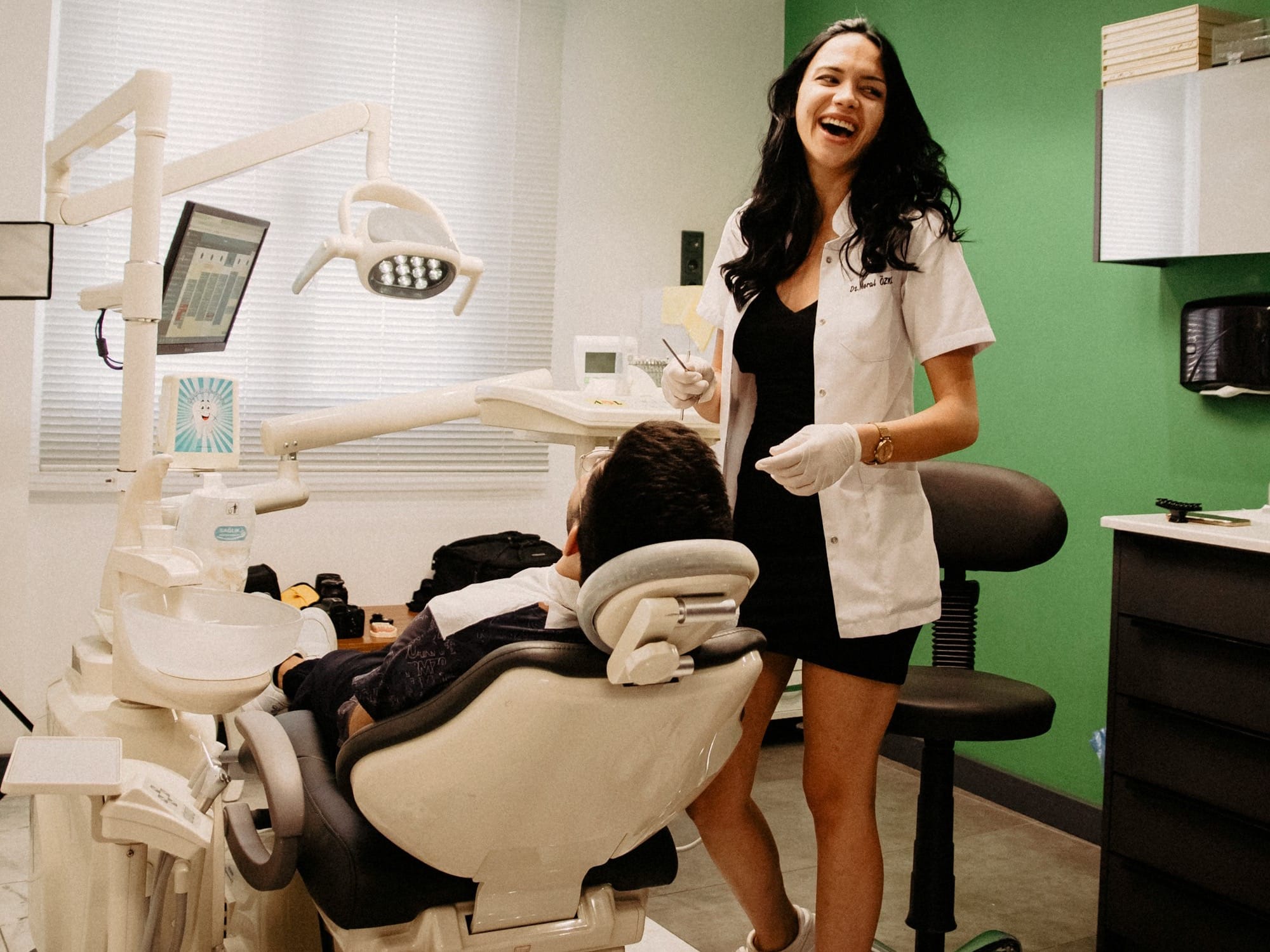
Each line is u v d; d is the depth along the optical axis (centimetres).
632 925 147
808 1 403
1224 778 213
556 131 377
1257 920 207
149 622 144
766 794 329
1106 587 303
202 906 167
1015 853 295
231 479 340
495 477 373
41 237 198
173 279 209
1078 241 309
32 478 311
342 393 355
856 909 172
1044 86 318
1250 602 208
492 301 373
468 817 123
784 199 177
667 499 119
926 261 167
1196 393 279
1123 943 238
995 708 186
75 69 314
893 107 168
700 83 400
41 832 182
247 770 184
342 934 134
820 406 169
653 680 114
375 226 191
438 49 359
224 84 332
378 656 171
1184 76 255
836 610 168
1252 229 244
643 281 395
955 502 221
